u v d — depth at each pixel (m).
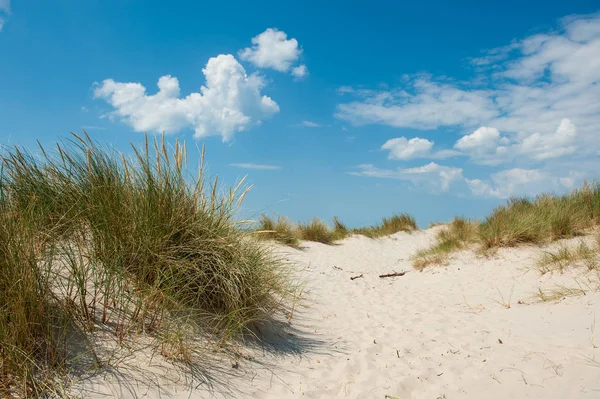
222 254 4.57
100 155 4.53
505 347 4.35
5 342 2.66
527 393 3.31
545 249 8.23
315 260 10.93
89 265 3.62
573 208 9.18
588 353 3.76
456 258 9.39
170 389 3.04
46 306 3.13
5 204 3.42
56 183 4.34
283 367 3.91
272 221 12.37
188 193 4.72
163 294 3.78
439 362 4.13
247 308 4.38
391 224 17.22
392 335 5.10
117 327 3.44
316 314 5.87
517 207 10.96
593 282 5.76
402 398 3.43
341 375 3.87
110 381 2.88
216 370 3.49
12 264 2.97
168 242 4.34
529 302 5.88
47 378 2.70
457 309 6.28
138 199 4.33
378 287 8.32
